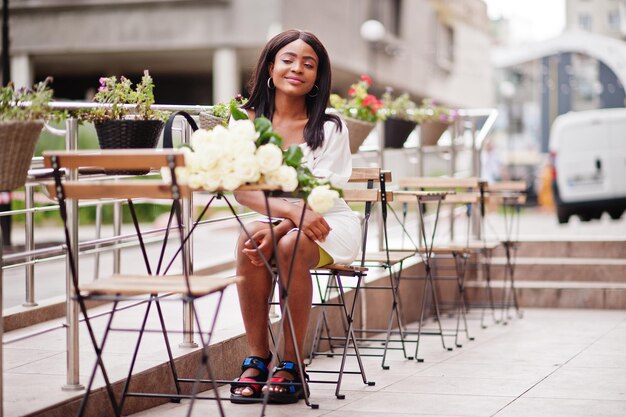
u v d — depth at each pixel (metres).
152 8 19.62
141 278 3.68
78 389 3.91
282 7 18.81
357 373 4.92
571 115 14.32
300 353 4.41
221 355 4.85
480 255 8.95
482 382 5.06
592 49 17.67
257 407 4.30
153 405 4.29
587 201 14.07
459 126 9.39
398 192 5.86
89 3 19.94
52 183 3.54
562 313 8.29
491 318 7.99
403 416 4.20
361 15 22.33
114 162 3.41
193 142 3.79
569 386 4.96
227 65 19.33
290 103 4.63
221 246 11.41
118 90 4.42
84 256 10.05
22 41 20.39
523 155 26.72
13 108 3.63
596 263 8.85
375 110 7.32
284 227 4.32
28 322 5.70
